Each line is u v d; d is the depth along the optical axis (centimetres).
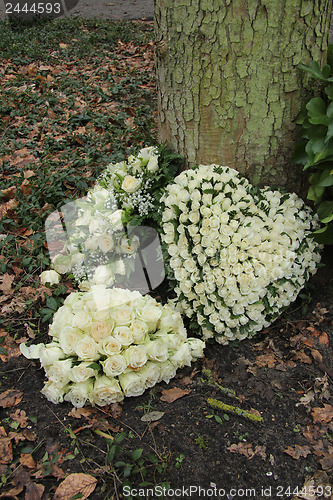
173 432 197
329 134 215
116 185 260
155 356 202
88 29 883
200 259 222
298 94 246
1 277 282
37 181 356
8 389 216
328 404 213
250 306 229
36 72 631
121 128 468
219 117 250
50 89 570
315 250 262
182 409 207
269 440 196
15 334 243
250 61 234
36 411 205
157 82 273
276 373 228
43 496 172
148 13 1012
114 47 765
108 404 206
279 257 225
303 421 205
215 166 247
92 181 364
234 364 233
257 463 187
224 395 215
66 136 440
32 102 527
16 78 601
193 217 223
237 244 221
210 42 233
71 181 357
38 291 269
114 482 176
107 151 417
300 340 247
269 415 207
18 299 264
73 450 188
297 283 249
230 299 221
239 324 230
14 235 317
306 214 257
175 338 214
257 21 225
